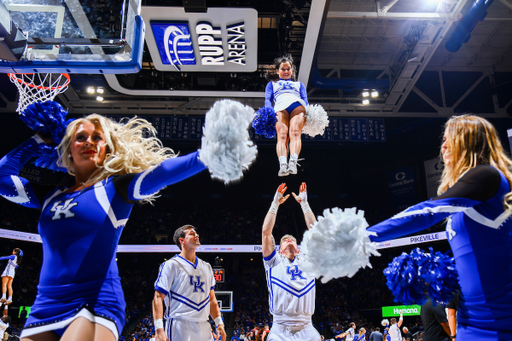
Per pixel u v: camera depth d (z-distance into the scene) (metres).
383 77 25.67
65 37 3.96
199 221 30.14
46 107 2.39
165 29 13.62
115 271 1.99
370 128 24.91
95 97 23.89
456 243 1.82
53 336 1.80
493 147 1.88
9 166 2.28
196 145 28.59
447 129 2.00
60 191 2.19
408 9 20.12
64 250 1.88
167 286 4.11
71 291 1.83
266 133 3.87
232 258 28.55
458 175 1.88
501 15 20.91
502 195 1.68
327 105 25.00
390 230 1.47
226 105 1.58
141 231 28.50
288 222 30.47
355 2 20.20
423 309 4.18
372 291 25.36
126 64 4.00
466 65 25.23
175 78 19.53
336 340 17.47
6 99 24.14
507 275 1.66
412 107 26.52
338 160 31.59
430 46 19.45
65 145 2.24
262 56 16.17
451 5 17.08
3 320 6.75
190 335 4.07
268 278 4.05
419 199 27.86
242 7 12.88
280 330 3.88
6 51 3.71
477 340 1.68
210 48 14.62
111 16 4.07
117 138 2.22
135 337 19.12
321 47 24.28
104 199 1.95
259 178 31.81
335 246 1.38
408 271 1.81
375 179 30.23
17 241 24.17
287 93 3.88
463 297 1.79
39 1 4.01
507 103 24.75
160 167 1.78
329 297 25.44
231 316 23.48
